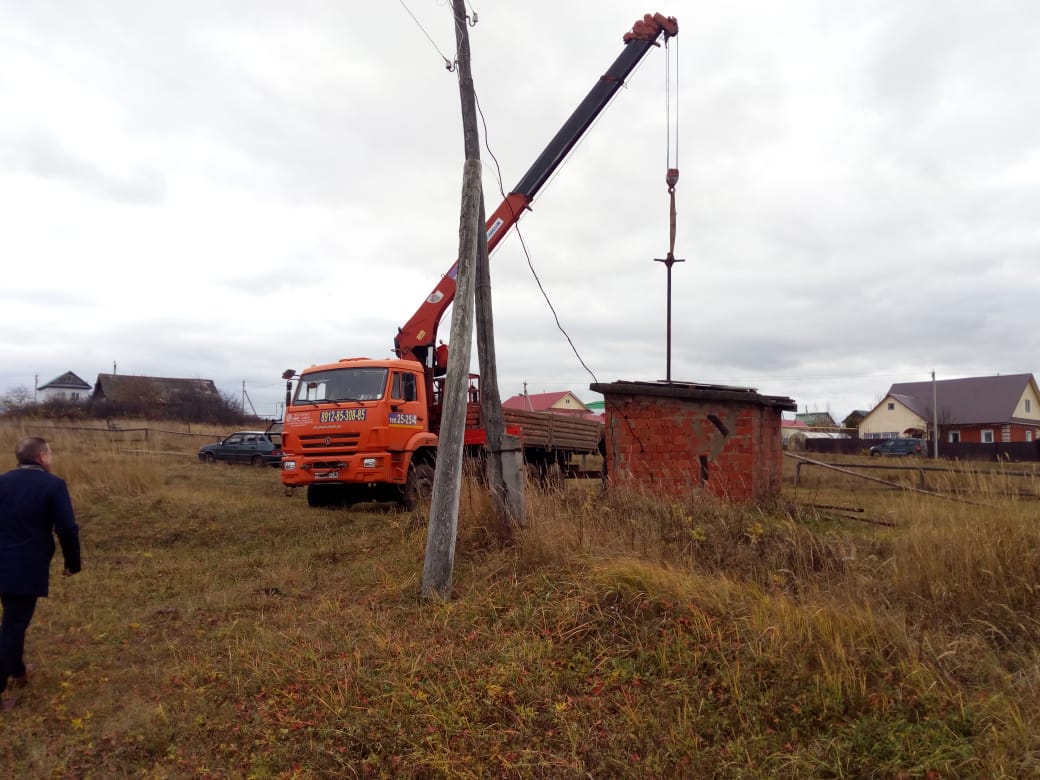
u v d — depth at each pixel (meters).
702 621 5.38
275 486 17.16
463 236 7.24
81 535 10.90
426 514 9.91
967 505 7.74
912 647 4.93
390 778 4.01
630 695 4.73
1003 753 3.85
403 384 12.51
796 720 4.39
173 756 4.21
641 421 11.20
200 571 8.52
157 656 5.73
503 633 5.63
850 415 72.69
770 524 7.91
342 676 4.96
